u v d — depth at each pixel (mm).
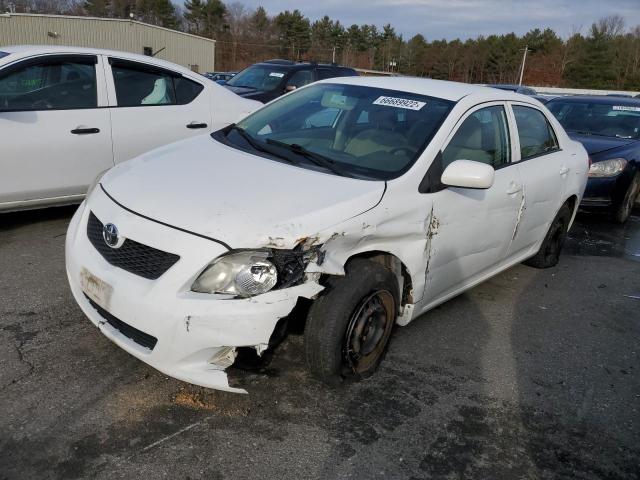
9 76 4750
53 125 4918
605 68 70562
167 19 74312
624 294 4969
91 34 36125
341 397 3033
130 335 2758
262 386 3055
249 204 2799
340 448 2666
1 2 55812
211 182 3045
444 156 3486
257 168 3266
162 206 2814
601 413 3162
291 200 2857
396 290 3195
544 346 3873
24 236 4914
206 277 2568
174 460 2502
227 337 2545
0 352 3143
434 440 2789
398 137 3537
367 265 2984
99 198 3109
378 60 83375
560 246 5398
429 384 3246
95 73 5254
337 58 79625
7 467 2377
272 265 2582
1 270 4176
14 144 4691
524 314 4348
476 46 79688
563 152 4992
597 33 70875
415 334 3816
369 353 3146
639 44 71188
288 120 4039
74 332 3410
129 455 2506
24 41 33875
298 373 3193
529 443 2850
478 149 3828
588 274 5398
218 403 2896
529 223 4492
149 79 5648
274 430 2740
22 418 2664
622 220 7395
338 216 2809
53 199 5070
